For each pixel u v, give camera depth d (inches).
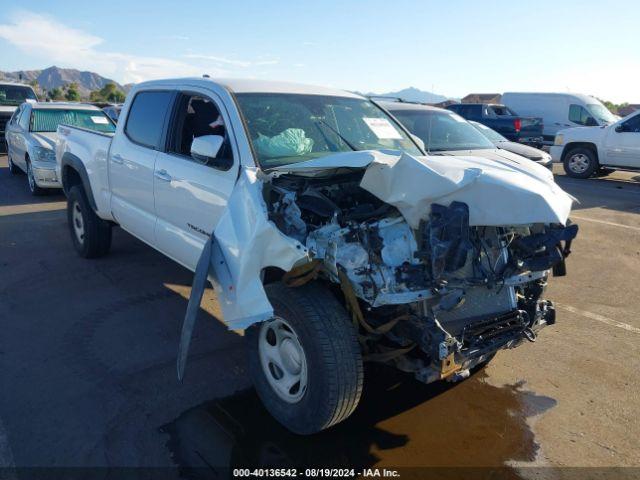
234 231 127.1
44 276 232.4
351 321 120.3
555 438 133.0
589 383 159.2
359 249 115.3
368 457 124.2
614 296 230.7
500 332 129.0
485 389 154.5
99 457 120.3
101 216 237.0
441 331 114.7
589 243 315.6
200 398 144.9
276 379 133.3
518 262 127.7
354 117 184.1
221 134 161.3
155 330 183.6
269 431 131.9
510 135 748.6
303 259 114.4
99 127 456.1
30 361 160.4
